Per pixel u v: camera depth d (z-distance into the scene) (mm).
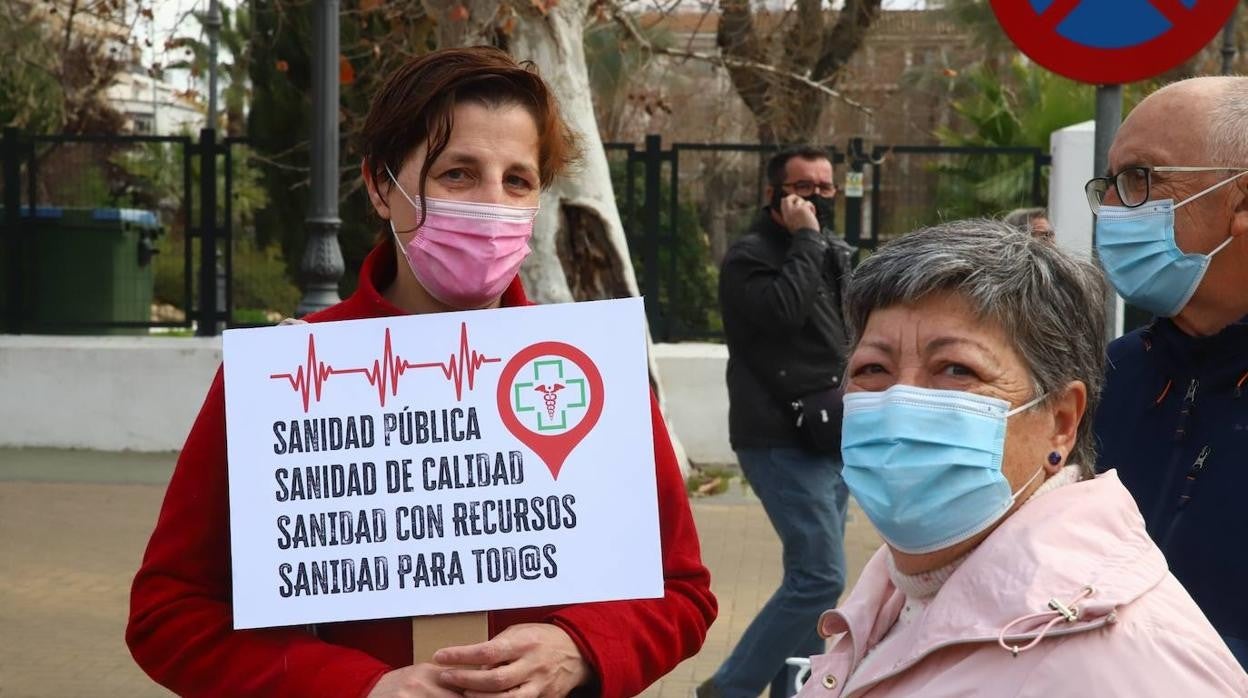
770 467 4945
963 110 15812
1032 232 2098
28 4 16781
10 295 11133
